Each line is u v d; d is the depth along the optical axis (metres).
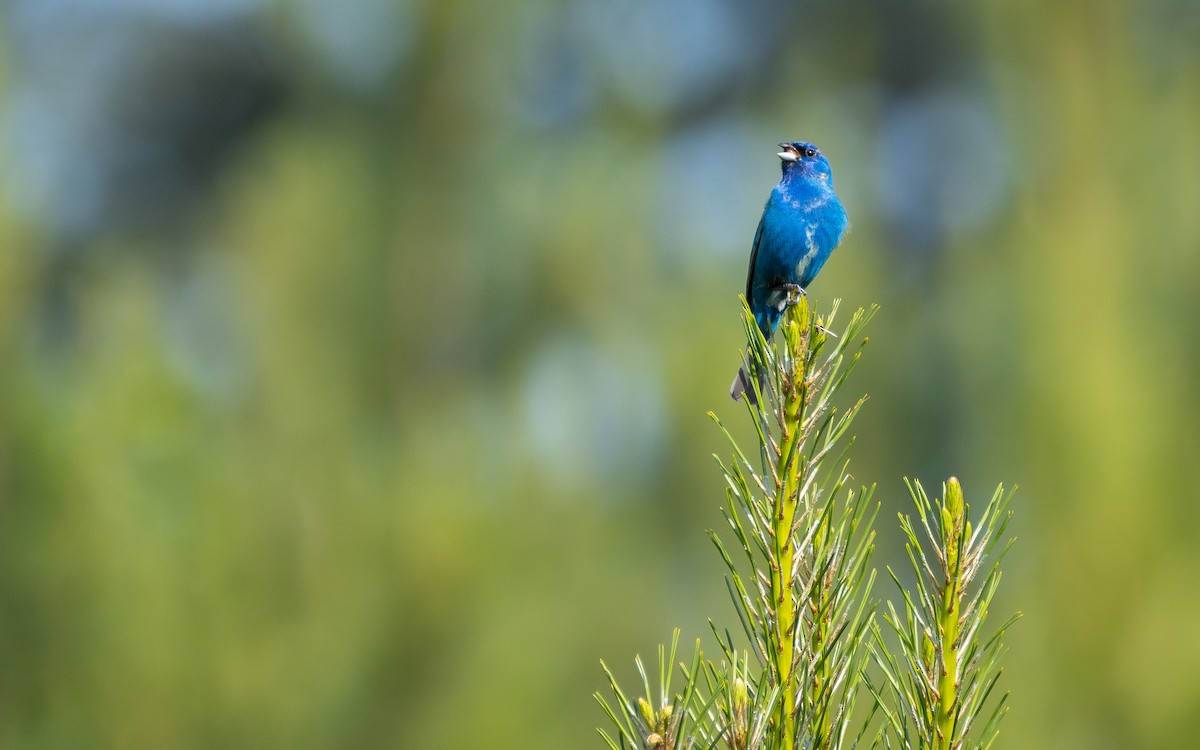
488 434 12.03
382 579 11.12
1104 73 12.70
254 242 12.80
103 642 10.41
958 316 12.23
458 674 10.93
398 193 13.52
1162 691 9.73
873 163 14.45
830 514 4.18
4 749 10.37
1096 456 10.25
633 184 13.60
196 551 10.73
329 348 12.27
